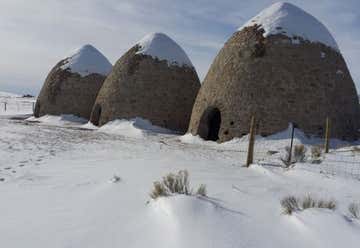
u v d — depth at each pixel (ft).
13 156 36.40
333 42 66.23
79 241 15.20
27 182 25.70
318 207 18.66
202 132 66.59
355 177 29.30
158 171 30.04
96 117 91.04
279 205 20.52
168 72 85.51
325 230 15.74
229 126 61.21
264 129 57.93
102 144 51.01
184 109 86.17
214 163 37.19
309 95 59.00
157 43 87.76
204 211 17.60
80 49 110.93
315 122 57.82
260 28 64.85
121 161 36.04
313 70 60.49
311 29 64.18
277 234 16.07
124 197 21.34
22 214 18.56
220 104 63.62
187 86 87.81
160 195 19.98
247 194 22.84
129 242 15.08
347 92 63.46
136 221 17.22
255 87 60.49
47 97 105.60
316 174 29.27
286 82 59.52
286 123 57.67
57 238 15.48
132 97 83.15
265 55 61.72
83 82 105.50
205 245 14.43
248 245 14.76
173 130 83.66
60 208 19.51
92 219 17.70
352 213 18.63
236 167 35.06
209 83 68.23
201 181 26.18
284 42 62.03
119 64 89.10
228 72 64.85
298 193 24.11
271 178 29.50
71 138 56.54
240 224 16.80
